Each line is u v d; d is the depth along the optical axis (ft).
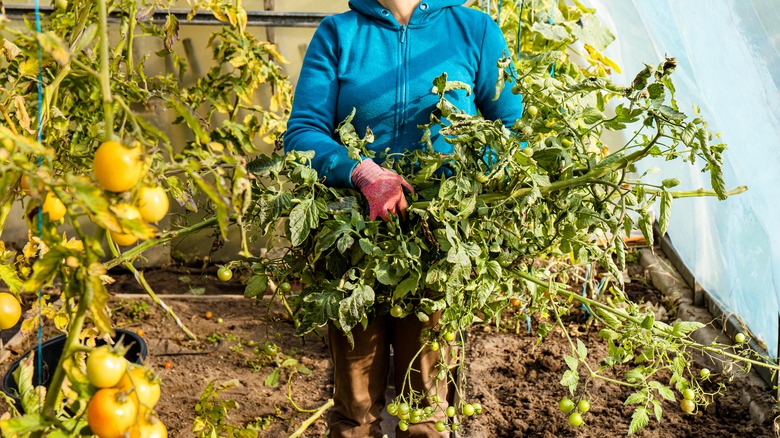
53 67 6.99
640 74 6.41
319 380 12.12
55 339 10.64
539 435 10.32
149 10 9.45
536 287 7.91
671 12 10.02
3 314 5.04
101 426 4.13
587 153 7.19
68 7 7.50
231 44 14.87
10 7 14.60
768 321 10.68
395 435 9.34
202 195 15.64
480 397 11.25
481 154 7.14
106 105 4.21
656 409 7.06
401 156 7.52
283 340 13.38
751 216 10.54
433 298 7.63
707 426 10.32
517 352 12.63
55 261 4.38
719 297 12.61
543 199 7.18
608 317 7.39
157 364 12.59
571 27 12.67
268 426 10.75
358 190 7.06
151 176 4.32
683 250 13.70
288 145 7.55
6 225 15.88
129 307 14.46
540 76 7.29
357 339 7.82
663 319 13.64
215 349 13.10
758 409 10.30
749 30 8.89
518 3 13.06
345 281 6.99
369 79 7.54
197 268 16.49
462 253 6.56
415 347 7.97
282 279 7.67
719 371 11.48
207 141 4.46
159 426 4.36
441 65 7.51
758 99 9.04
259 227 7.20
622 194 6.69
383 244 6.98
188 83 15.87
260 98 16.24
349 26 7.66
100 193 4.05
